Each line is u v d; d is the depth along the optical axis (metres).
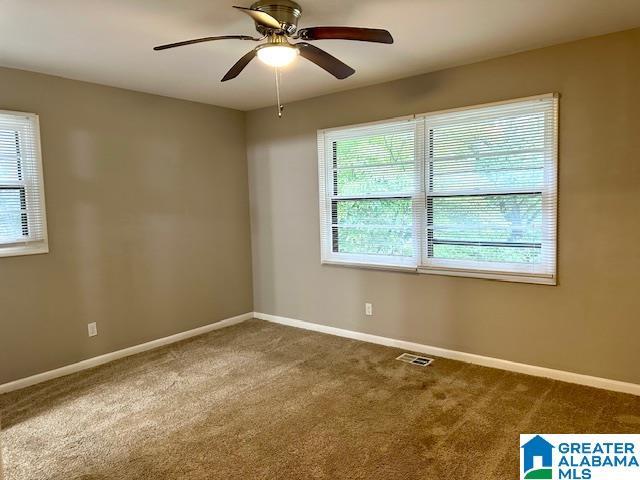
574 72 3.00
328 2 2.32
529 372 3.35
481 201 3.48
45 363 3.49
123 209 3.94
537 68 3.13
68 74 3.46
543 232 3.21
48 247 3.47
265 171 4.89
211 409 2.91
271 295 5.02
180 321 4.43
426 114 3.65
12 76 3.26
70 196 3.59
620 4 2.42
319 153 4.39
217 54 3.05
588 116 2.97
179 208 4.38
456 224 3.62
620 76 2.85
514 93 3.24
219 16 2.45
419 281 3.87
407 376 3.37
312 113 4.43
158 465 2.31
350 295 4.35
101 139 3.77
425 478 2.15
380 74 3.67
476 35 2.84
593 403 2.85
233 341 4.33
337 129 4.22
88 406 3.00
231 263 4.92
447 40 2.92
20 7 2.29
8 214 3.26
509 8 2.44
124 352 3.98
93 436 2.61
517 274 3.31
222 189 4.79
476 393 3.04
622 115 2.87
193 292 4.54
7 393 3.24
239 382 3.34
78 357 3.68
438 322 3.79
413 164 3.81
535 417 2.70
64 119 3.54
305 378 3.38
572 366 3.17
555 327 3.22
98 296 3.80
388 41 2.24
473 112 3.43
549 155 3.13
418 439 2.49
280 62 2.43
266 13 2.04
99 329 3.81
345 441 2.49
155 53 3.01
